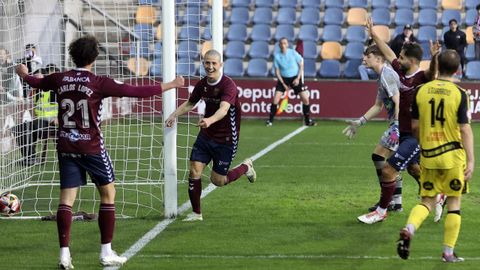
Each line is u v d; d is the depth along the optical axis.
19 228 22.00
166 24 22.36
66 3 32.97
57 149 17.62
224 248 19.45
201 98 21.88
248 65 58.50
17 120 28.73
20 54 29.77
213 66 21.23
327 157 36.72
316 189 28.20
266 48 59.53
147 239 20.42
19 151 28.91
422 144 17.77
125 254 18.84
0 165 28.02
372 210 23.81
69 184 17.59
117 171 31.95
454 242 17.97
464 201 25.83
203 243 19.98
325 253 18.95
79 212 23.47
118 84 17.41
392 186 22.09
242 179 30.47
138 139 35.75
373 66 22.64
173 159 23.06
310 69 58.09
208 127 22.14
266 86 53.16
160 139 38.88
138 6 31.91
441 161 17.47
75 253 18.98
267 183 29.50
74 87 17.28
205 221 22.72
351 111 53.09
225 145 22.19
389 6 62.16
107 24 33.88
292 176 31.22
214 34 23.47
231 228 21.78
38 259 18.50
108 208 17.77
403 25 60.91
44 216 23.50
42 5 32.34
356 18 61.16
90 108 17.30
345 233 21.12
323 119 53.28
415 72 21.25
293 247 19.56
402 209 24.33
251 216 23.41
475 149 39.34
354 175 31.42
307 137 44.44
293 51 49.94
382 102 22.84
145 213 24.00
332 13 61.62
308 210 24.34
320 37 61.25
